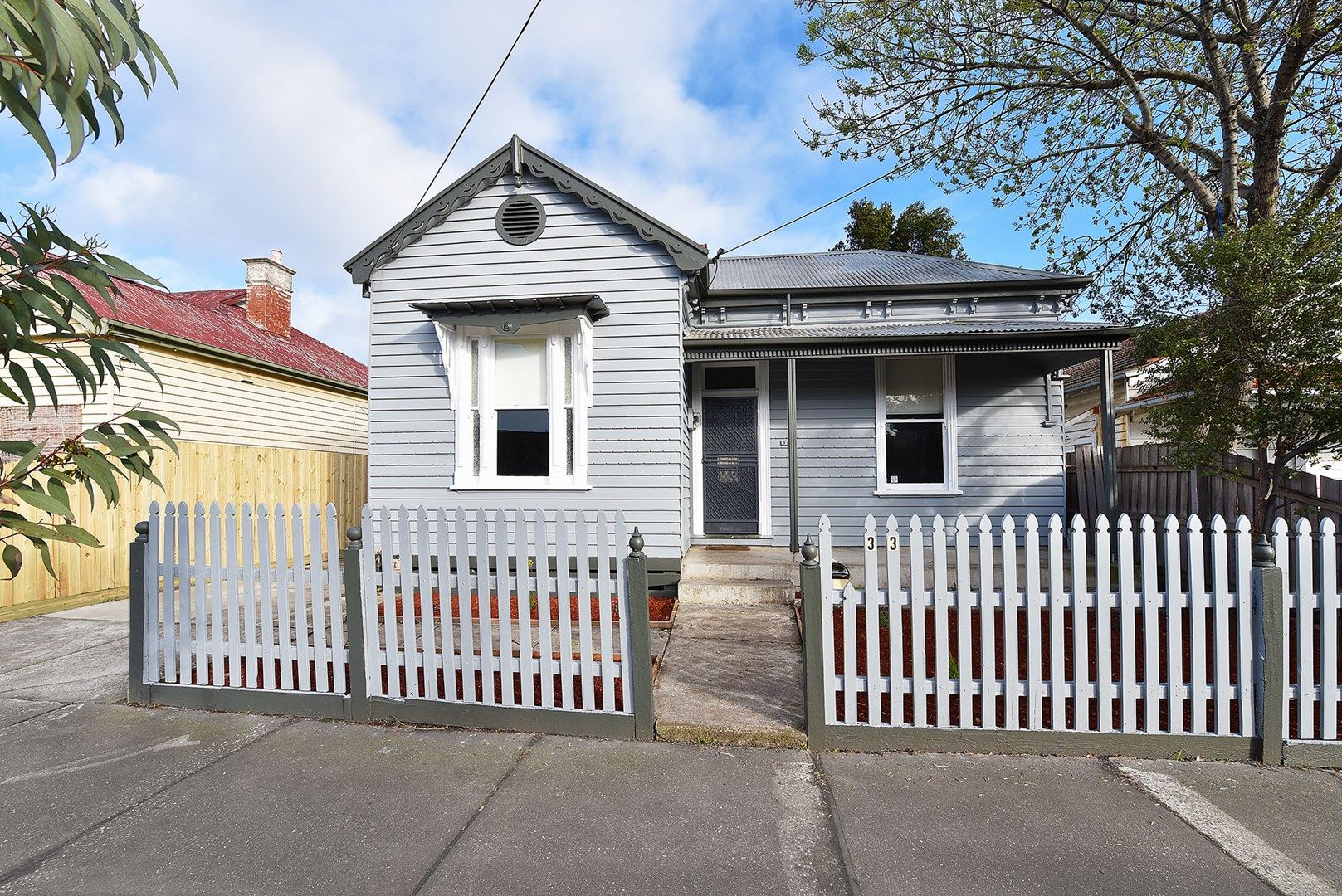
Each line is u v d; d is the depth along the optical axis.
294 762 3.72
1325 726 3.61
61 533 1.56
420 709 4.21
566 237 8.12
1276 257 5.22
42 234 1.64
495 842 2.94
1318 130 8.41
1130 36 8.90
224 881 2.69
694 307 10.48
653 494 7.83
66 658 5.80
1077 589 3.70
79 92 1.42
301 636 4.40
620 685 4.74
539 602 4.08
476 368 8.23
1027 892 2.57
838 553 8.80
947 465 9.48
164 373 10.32
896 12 9.73
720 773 3.55
